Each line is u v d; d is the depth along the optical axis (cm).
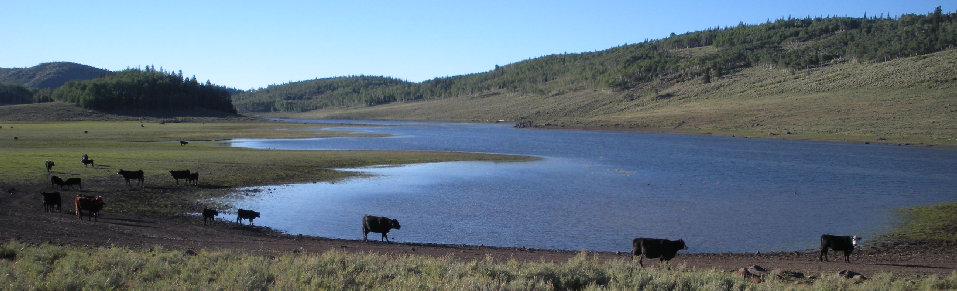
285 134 10925
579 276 1241
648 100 19750
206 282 1095
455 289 1066
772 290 1179
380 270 1247
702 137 10762
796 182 4109
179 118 18250
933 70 13625
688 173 4675
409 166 5047
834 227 2555
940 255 2003
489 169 4881
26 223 1989
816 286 1242
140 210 2711
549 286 1155
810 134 9969
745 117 13100
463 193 3522
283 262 1320
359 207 3025
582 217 2784
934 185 3959
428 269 1292
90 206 2327
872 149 7431
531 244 2250
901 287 1234
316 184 3844
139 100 19125
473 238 2350
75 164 4416
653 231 2478
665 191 3641
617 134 12131
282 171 4400
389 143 8756
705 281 1247
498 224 2617
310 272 1185
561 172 4700
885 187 3862
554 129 15050
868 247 2156
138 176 3497
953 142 7894
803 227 2561
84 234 1872
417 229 2508
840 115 11531
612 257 1922
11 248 1369
